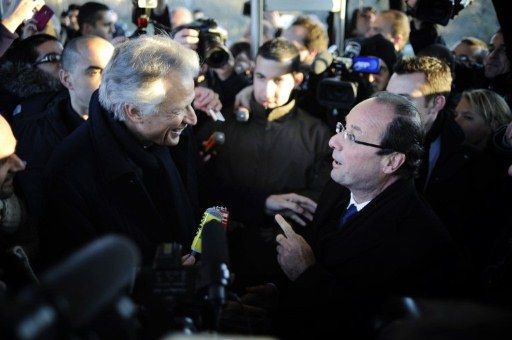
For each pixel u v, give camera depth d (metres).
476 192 2.61
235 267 2.70
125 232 1.98
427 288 1.93
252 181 2.97
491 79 3.92
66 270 0.70
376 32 4.77
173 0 5.22
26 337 0.59
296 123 3.04
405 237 1.97
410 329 0.72
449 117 2.76
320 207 2.33
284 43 2.95
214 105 2.93
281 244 2.14
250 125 3.01
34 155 2.56
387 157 2.00
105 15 4.52
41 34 3.37
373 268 1.99
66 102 2.72
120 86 1.88
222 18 5.34
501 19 2.57
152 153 2.07
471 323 0.69
